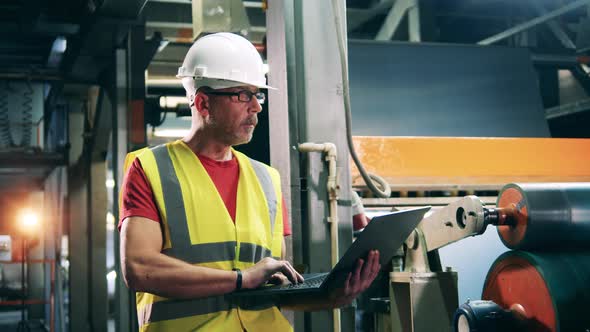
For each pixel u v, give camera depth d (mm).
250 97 1965
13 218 12180
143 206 1822
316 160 3248
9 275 12094
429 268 2881
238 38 2094
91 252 8719
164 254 1822
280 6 3318
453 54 6211
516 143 4570
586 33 7746
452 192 4434
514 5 8602
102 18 6070
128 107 6609
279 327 1976
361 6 8414
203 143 1980
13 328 11438
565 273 2393
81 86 8375
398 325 2959
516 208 2516
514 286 2551
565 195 2496
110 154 8789
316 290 1799
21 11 7137
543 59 7773
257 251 1944
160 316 1848
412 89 5953
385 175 4148
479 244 3707
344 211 3279
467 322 2500
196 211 1864
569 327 2334
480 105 6090
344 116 3334
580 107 7914
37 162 9766
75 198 9203
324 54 3328
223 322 1868
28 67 8758
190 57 2043
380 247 1882
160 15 8008
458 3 8438
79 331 9086
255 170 2076
